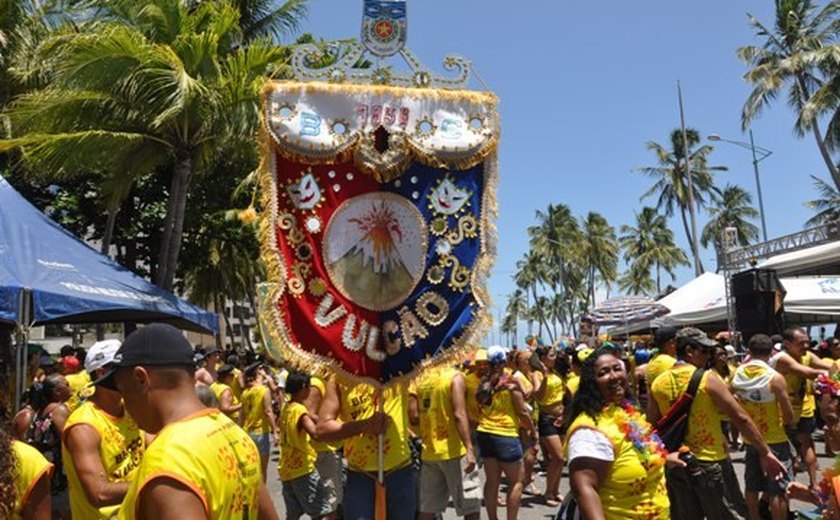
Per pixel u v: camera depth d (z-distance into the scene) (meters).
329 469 7.38
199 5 15.82
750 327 15.23
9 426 2.75
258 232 4.20
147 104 13.30
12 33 17.84
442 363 4.34
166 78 12.89
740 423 5.16
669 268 74.06
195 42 13.31
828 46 28.81
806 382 8.80
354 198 4.36
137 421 2.36
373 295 4.32
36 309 7.69
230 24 14.16
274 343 4.11
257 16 19.42
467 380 7.79
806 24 31.86
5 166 20.48
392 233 4.39
